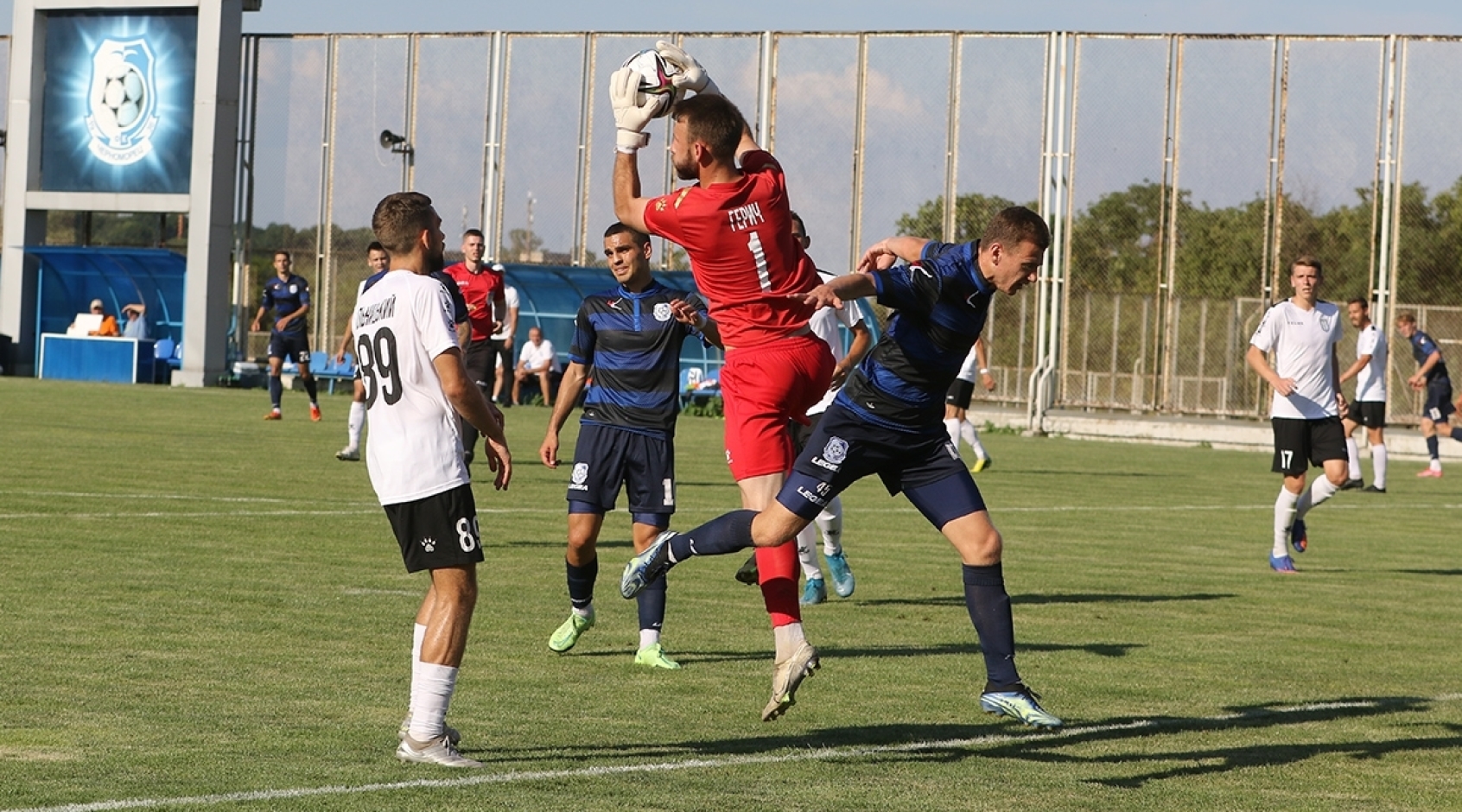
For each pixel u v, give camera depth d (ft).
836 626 57.21
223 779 32.71
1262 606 65.77
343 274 258.98
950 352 37.06
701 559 74.69
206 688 42.11
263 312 169.17
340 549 71.36
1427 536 97.71
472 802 31.50
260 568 64.39
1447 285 209.15
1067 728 41.22
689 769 35.22
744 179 43.19
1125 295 221.05
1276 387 77.20
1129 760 37.83
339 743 36.47
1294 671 50.85
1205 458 176.14
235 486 97.40
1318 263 78.02
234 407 190.19
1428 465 182.60
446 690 35.04
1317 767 37.73
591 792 32.73
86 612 52.85
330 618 53.57
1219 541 90.84
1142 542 89.04
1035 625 59.21
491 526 84.02
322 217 259.19
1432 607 66.85
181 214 263.49
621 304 50.19
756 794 33.12
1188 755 38.60
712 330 47.50
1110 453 179.32
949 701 44.37
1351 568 80.48
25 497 86.99
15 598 54.85
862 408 37.55
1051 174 221.87
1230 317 217.77
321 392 250.16
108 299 262.67
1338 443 77.41
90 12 250.16
